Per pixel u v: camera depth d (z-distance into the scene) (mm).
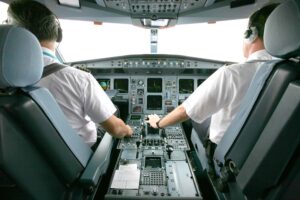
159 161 2059
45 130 1056
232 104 1405
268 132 982
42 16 1298
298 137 897
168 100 3377
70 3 2344
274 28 990
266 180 1023
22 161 1001
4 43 867
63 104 1404
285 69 968
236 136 1228
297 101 862
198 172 2305
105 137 1768
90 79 1438
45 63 1370
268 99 1025
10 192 1108
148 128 2570
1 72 872
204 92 1424
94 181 1300
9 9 1284
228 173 1347
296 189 1009
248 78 1355
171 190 1615
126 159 2041
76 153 1296
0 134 907
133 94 3379
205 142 1740
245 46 1498
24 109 954
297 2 891
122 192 1586
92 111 1465
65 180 1247
